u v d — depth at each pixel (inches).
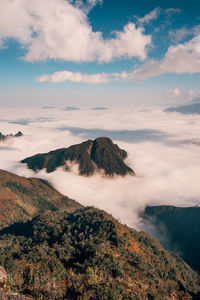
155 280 4264.3
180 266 6466.5
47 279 2256.4
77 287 2347.4
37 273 2417.6
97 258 3971.5
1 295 892.0
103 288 2379.4
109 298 2260.1
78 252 4581.7
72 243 5364.2
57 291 2112.5
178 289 4638.3
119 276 3457.2
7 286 1321.4
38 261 3201.3
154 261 5497.1
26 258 4131.4
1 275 1342.3
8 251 4982.8
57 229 6338.6
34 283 2097.7
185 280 5738.2
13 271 2541.8
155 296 3228.3
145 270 4493.1
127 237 5885.8
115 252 4798.2
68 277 2628.0
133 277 3777.1
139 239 6299.2
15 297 901.2
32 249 4923.7
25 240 6230.3
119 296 2304.4
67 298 2114.9
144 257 5344.5
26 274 2400.3
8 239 6422.2
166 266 5634.8
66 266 3902.6
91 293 2252.7
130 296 2484.0
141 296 3029.0
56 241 5595.5
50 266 2876.5
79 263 3937.0
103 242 5211.6
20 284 2026.3
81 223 6525.6
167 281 4731.8
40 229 6697.8
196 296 4862.2
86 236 5659.5
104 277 3191.4
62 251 4662.9
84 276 2728.8
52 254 4498.0
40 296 1936.5
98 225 6151.6
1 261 3255.4
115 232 5807.1
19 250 5128.0
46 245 5369.1
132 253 5142.7
